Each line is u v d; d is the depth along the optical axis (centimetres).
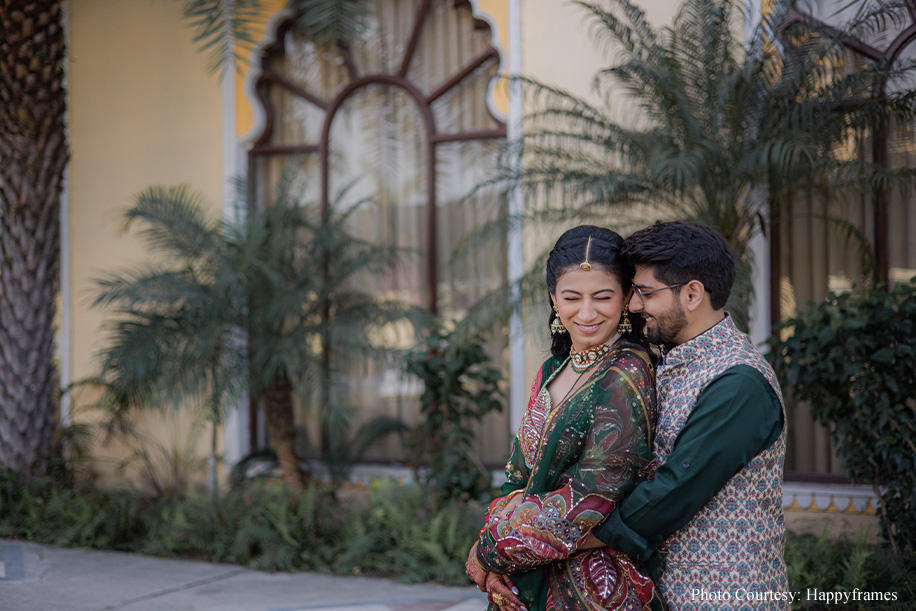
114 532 524
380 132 600
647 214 463
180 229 538
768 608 167
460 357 507
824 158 400
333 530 501
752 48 408
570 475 172
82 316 657
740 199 435
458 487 497
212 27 521
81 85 663
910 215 464
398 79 590
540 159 463
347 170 607
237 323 519
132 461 632
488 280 569
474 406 546
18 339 579
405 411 586
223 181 620
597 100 521
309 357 501
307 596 423
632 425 168
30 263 581
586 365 180
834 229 475
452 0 580
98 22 660
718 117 409
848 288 474
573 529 167
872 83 400
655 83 408
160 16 641
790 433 485
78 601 409
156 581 449
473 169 574
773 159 385
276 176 626
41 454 583
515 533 172
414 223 591
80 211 661
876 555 391
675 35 428
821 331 390
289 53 624
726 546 166
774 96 407
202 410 508
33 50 563
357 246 562
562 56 533
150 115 643
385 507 494
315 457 564
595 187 424
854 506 457
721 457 160
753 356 169
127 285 523
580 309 176
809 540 423
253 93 616
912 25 448
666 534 164
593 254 176
